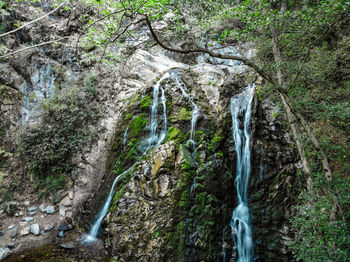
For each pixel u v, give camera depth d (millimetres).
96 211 5805
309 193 4164
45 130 6910
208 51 3404
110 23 5008
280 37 5582
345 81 5180
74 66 8266
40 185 6660
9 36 7715
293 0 5574
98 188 6289
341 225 3354
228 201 5336
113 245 4793
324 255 3355
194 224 4621
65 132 7055
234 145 5934
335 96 5035
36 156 6656
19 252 4859
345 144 5082
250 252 5031
